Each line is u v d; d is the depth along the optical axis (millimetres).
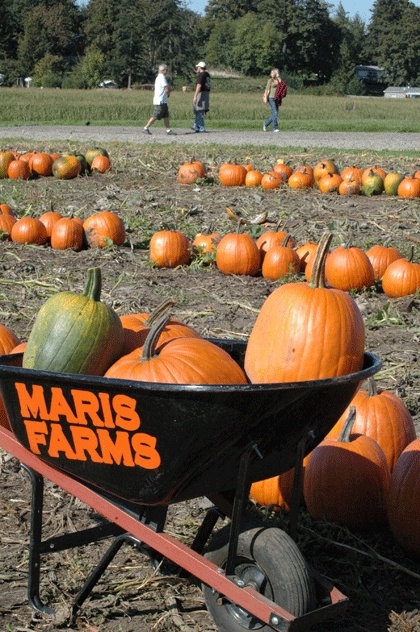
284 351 3717
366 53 189125
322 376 3701
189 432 3203
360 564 4086
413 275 8781
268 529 3434
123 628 3674
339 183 16094
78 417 3359
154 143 26281
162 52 142500
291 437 3438
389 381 6535
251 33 157750
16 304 8578
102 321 3627
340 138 32062
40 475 3701
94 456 3398
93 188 16547
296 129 38094
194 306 8578
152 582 3994
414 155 23531
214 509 3738
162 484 3320
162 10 141125
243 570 3490
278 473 3607
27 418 3479
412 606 3842
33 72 139625
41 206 14156
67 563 4168
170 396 3148
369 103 75500
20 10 152375
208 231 10938
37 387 3383
